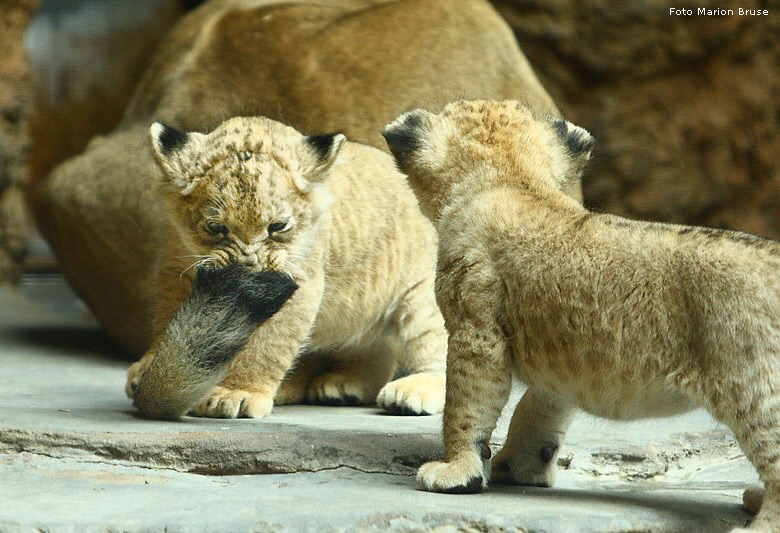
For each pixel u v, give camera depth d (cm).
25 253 2495
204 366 977
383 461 895
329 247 1179
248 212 1027
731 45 2288
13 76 2428
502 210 812
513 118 887
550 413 851
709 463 1040
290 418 1088
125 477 846
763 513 681
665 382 723
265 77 1675
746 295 695
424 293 1264
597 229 771
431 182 875
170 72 1706
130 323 1622
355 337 1242
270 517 701
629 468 969
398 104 1658
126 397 1185
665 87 2298
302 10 1759
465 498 779
